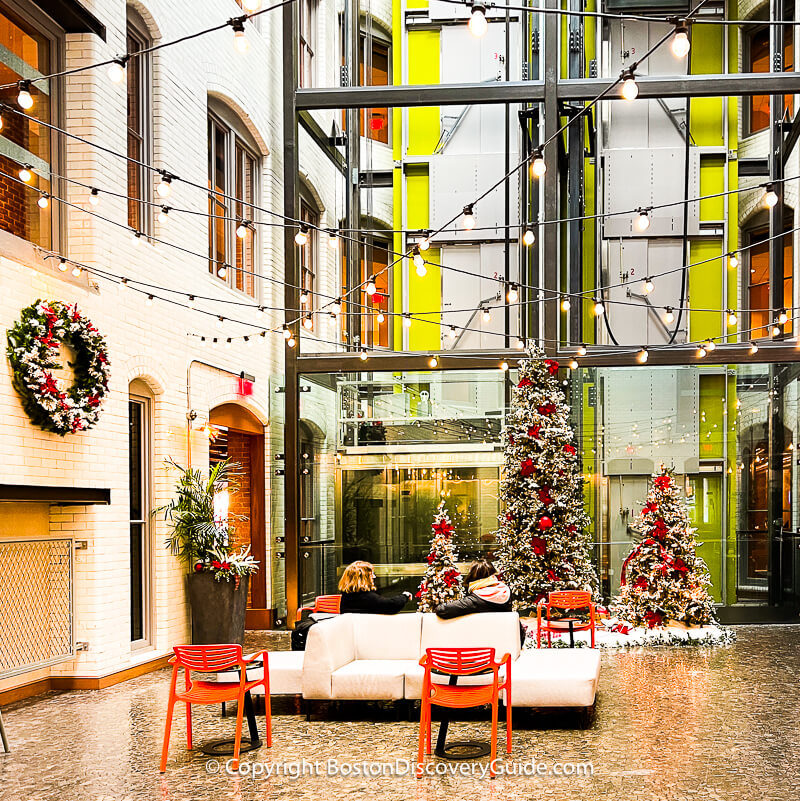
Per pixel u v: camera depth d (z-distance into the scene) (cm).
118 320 989
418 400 1422
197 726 786
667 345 1454
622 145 1527
